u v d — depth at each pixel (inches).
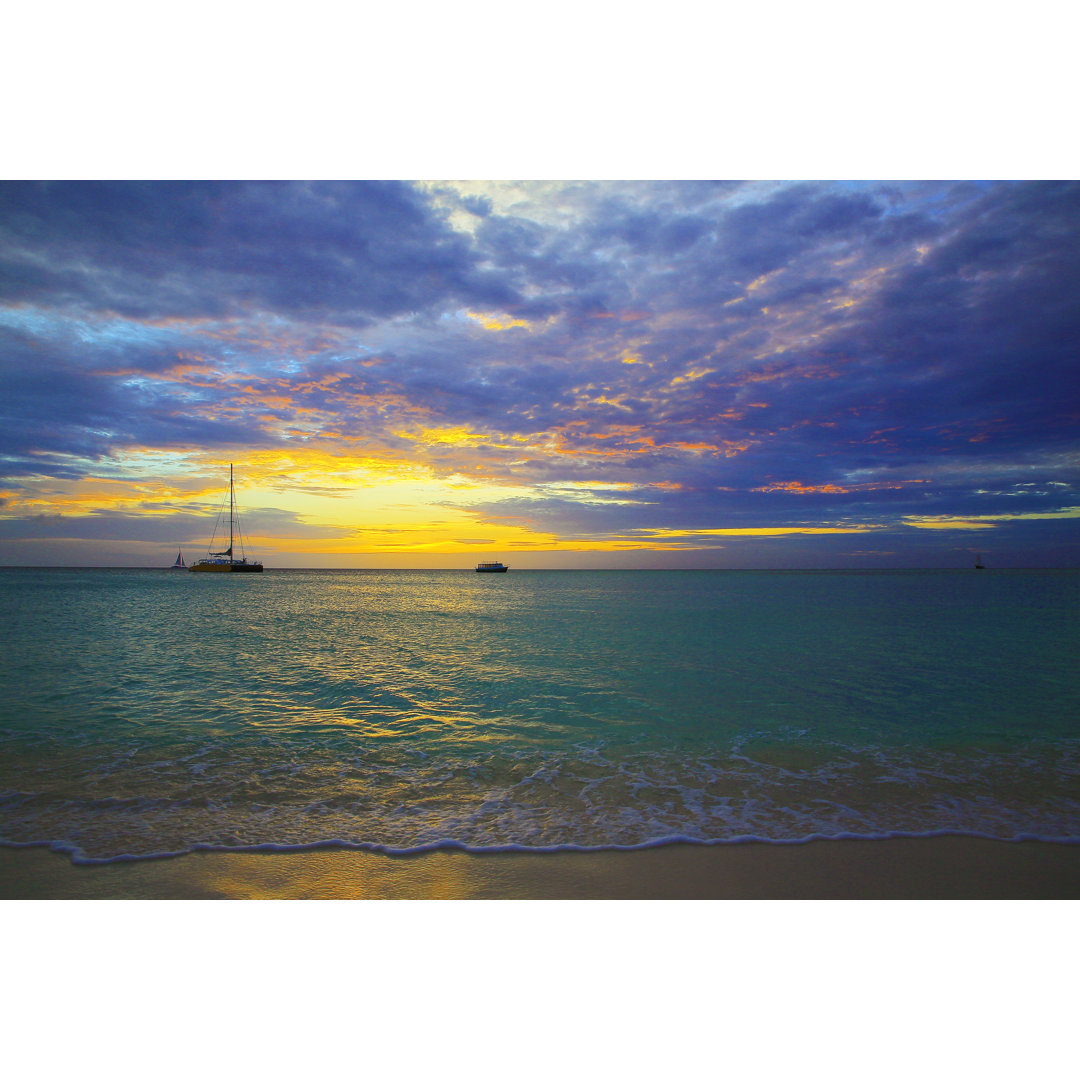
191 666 487.5
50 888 161.9
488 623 804.0
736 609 1005.2
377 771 255.1
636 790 233.3
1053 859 180.2
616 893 162.1
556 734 310.3
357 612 970.7
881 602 1161.4
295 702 376.2
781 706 364.8
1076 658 520.1
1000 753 279.6
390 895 160.9
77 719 333.7
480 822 204.1
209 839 190.4
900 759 270.5
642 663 502.9
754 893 162.7
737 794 229.1
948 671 466.3
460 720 336.5
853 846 187.5
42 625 745.0
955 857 180.9
